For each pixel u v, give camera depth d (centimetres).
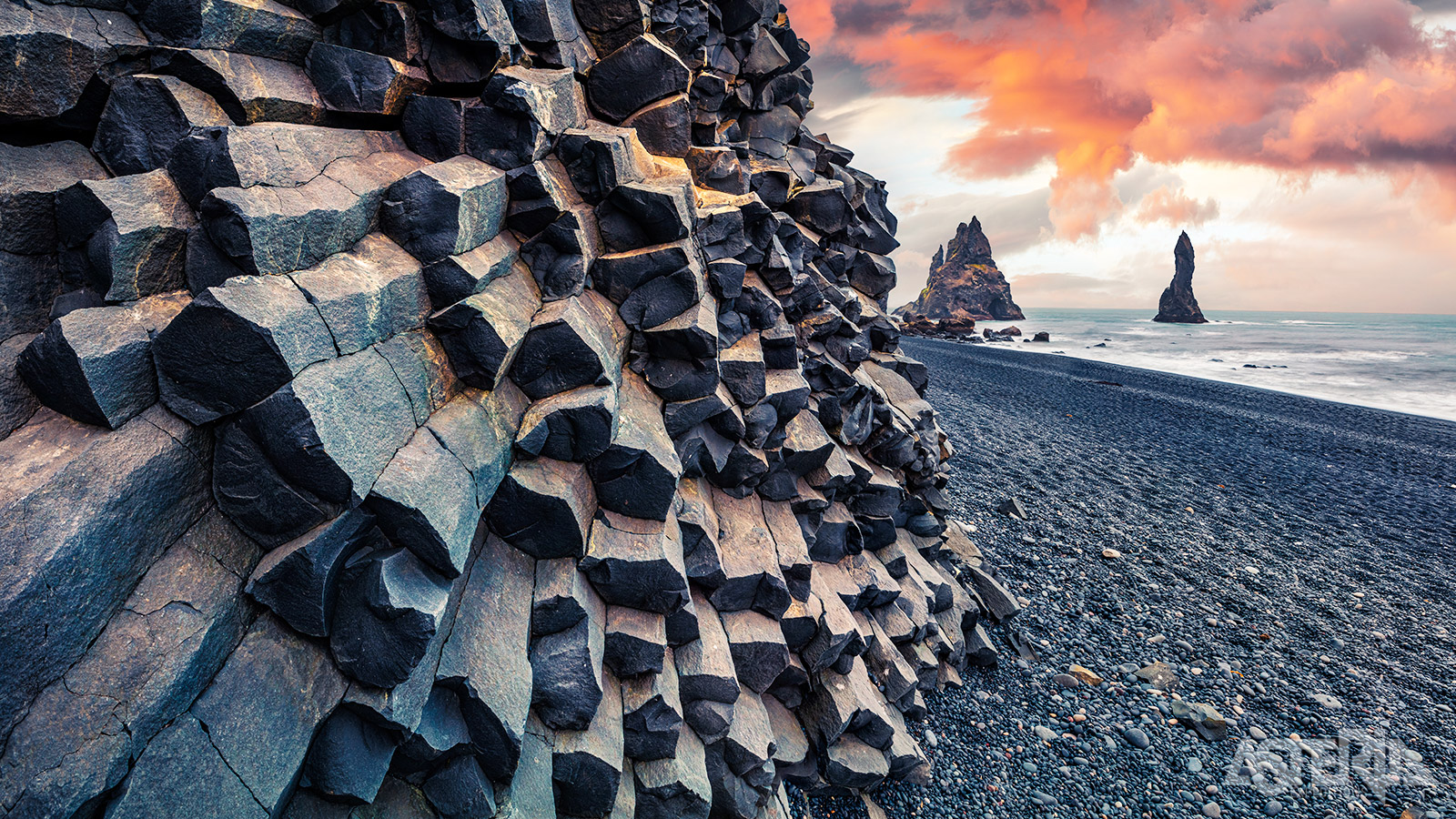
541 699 502
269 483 379
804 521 864
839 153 1383
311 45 531
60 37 391
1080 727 905
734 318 822
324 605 380
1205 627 1207
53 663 302
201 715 338
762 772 636
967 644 1040
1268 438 2855
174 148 410
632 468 582
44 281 387
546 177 593
